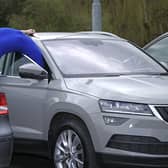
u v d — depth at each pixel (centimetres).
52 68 809
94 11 1766
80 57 843
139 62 880
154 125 706
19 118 835
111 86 748
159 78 813
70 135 762
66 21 2694
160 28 2867
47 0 2700
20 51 795
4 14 2956
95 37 916
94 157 729
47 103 791
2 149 679
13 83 848
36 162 922
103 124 714
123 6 2853
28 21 2678
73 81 780
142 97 718
